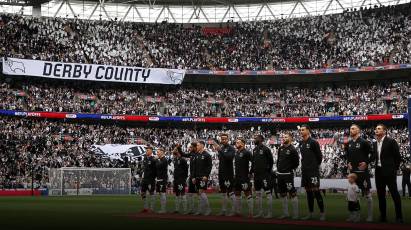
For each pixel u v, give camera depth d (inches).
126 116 2650.1
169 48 2997.0
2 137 2281.0
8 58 2527.1
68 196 1806.1
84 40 2878.9
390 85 2751.0
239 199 767.1
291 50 2967.5
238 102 2854.3
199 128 2837.1
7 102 2472.9
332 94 2822.3
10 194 1941.4
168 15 3383.4
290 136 702.5
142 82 2775.6
